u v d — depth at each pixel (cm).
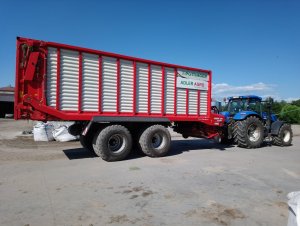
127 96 825
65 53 727
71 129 852
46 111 703
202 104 1009
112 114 798
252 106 1195
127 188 527
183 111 953
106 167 705
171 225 372
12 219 385
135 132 880
